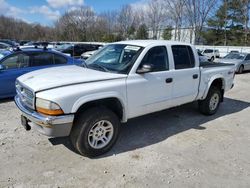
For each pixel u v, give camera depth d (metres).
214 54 28.95
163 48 4.63
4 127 4.80
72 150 3.98
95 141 3.77
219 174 3.48
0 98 6.63
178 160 3.80
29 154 3.81
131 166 3.58
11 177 3.22
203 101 5.81
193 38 43.47
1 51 8.88
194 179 3.34
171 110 6.29
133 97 4.09
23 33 77.25
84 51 24.36
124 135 4.65
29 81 3.73
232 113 6.38
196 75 5.23
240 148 4.32
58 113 3.29
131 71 4.05
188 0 38.12
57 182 3.16
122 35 58.78
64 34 67.88
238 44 46.81
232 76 6.39
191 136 4.73
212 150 4.19
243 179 3.39
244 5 45.16
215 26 48.56
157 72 4.43
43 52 7.32
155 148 4.17
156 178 3.32
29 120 3.71
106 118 3.78
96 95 3.59
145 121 5.44
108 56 4.54
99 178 3.27
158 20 49.59
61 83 3.48
